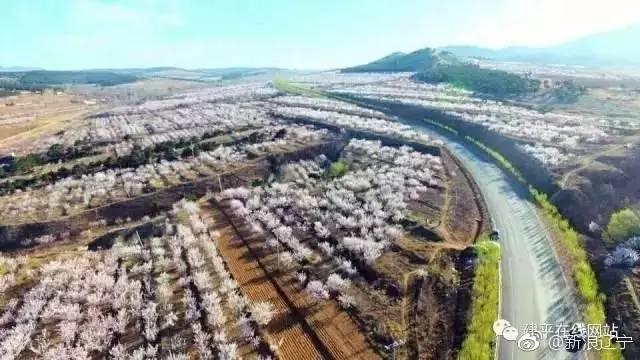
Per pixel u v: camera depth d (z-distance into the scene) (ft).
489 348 118.11
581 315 132.46
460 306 137.18
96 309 145.07
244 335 128.47
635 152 251.39
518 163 275.18
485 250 163.53
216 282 157.58
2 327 139.44
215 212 225.97
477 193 232.73
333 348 123.13
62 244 204.33
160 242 191.93
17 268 176.14
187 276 162.40
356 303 141.90
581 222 195.62
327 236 189.78
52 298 152.76
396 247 175.52
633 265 154.10
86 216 223.71
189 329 133.08
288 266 166.61
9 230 208.23
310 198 234.79
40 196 248.32
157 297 149.07
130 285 156.04
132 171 290.15
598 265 160.86
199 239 190.90
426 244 176.76
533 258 165.27
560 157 260.62
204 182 262.67
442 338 125.90
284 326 133.08
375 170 279.90
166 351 124.06
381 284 151.84
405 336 127.03
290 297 147.23
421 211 211.41
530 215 203.92
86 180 272.72
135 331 134.21
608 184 221.25
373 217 206.59
